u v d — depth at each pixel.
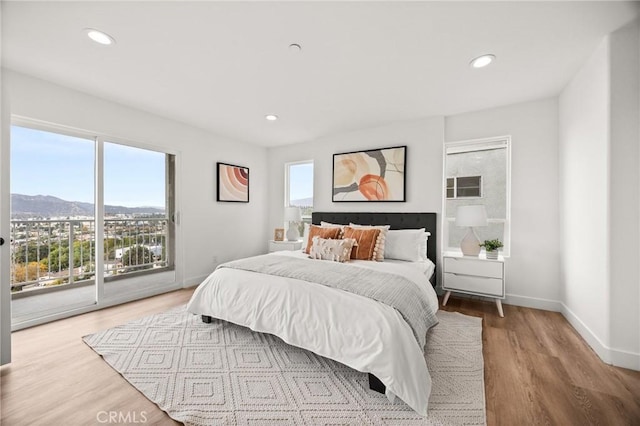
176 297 3.26
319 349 1.66
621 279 1.82
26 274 2.91
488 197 3.27
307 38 1.87
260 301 1.99
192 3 1.54
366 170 3.82
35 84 2.43
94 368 1.77
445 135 3.40
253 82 2.51
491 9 1.58
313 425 1.31
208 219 4.02
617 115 1.81
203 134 3.94
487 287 2.84
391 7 1.57
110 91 2.71
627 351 1.80
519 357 1.95
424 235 3.21
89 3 1.54
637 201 1.78
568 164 2.55
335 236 3.24
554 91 2.70
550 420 1.35
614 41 1.80
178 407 1.42
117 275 3.27
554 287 2.86
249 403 1.46
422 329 1.77
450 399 1.49
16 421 1.32
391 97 2.82
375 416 1.37
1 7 1.56
